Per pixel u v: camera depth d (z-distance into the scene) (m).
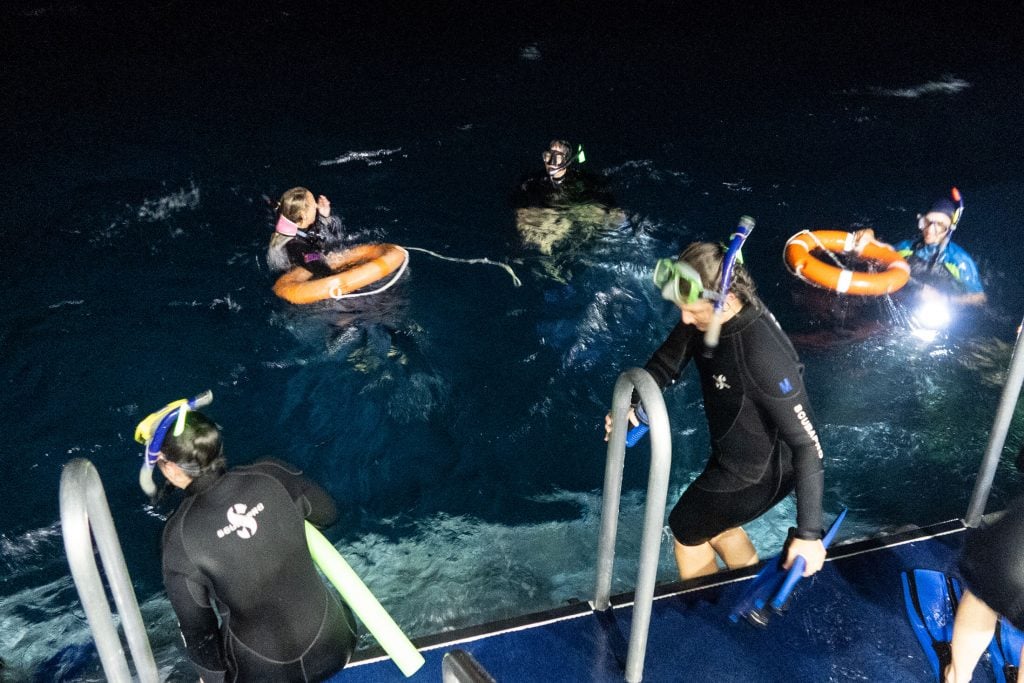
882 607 3.00
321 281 6.09
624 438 2.50
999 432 3.04
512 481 4.79
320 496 2.68
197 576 2.39
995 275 6.46
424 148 8.69
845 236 6.44
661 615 2.99
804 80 10.30
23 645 3.79
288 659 2.62
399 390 5.45
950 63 10.72
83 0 12.55
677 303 2.57
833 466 4.67
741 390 2.68
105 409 5.35
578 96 9.89
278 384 5.52
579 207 7.12
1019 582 2.14
